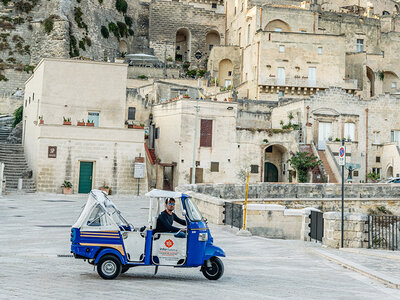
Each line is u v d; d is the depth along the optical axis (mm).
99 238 14859
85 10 94062
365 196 46844
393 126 64562
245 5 89562
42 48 87688
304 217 27891
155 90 67125
